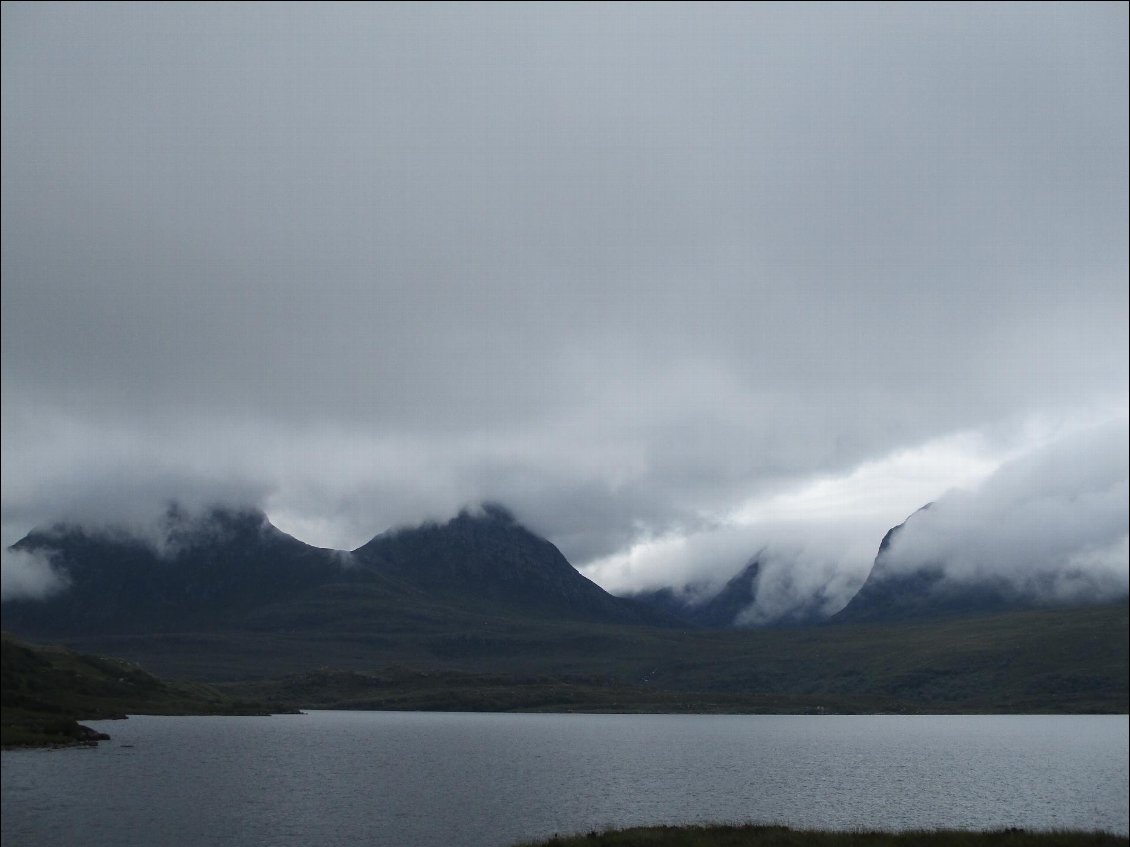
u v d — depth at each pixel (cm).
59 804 12200
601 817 11312
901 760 19800
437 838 9888
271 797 13088
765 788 14362
